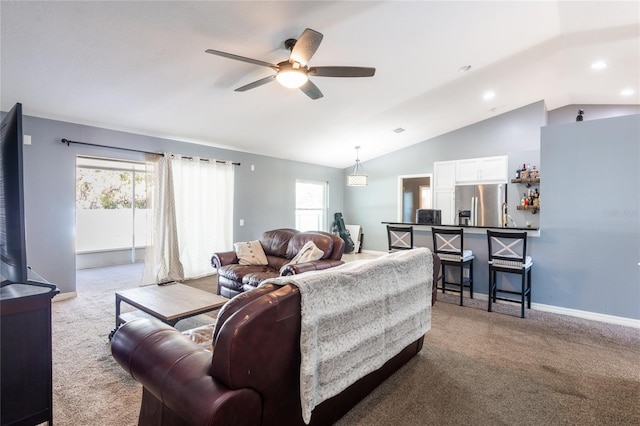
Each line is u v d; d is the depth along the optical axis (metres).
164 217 4.97
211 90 3.84
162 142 5.11
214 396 1.13
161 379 1.27
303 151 6.93
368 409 1.89
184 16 2.55
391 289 2.04
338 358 1.60
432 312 3.67
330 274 1.60
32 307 1.50
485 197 6.29
